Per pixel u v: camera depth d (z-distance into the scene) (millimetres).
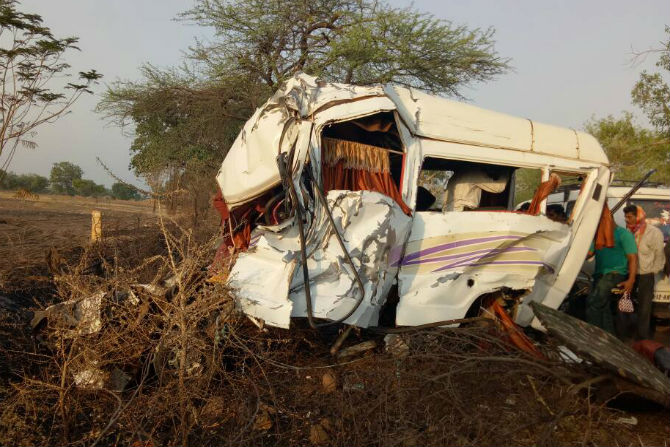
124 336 3695
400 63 15914
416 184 4707
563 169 5480
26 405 3354
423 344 4289
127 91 17734
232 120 18000
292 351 4445
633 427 3779
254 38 16594
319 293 4234
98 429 3406
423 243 4680
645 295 6422
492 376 3748
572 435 3535
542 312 4273
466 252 4871
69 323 3799
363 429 3385
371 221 4316
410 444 3176
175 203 10242
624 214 6586
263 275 4195
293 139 4188
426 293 4684
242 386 3816
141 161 18906
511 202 5781
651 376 3887
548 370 3725
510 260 5125
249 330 4473
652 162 18391
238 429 3367
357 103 4398
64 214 19484
